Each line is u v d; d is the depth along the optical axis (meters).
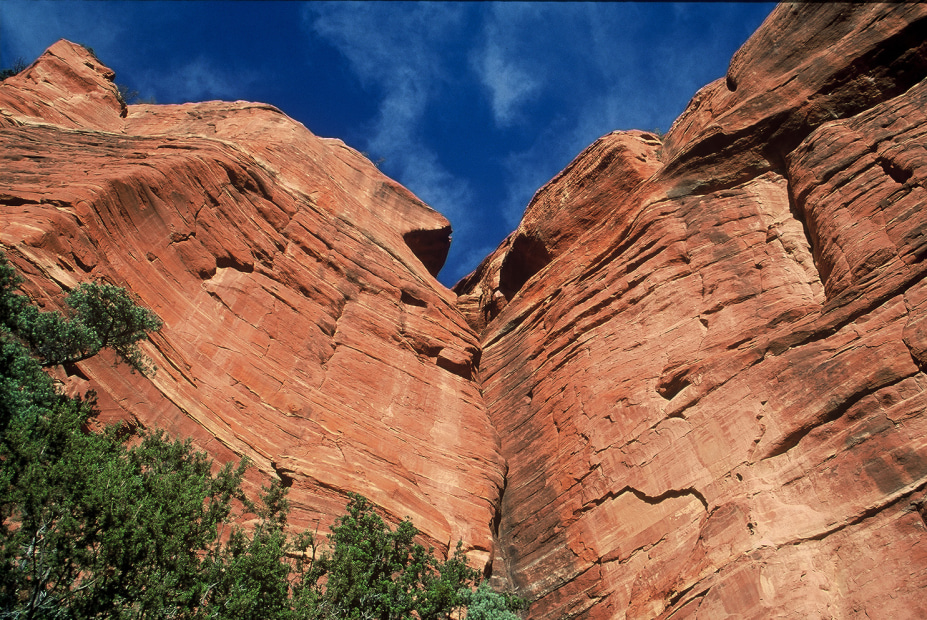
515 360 33.53
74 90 36.22
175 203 25.80
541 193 37.94
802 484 19.03
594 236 32.94
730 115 28.95
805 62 28.23
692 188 29.41
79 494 13.36
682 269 27.41
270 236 29.50
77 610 12.33
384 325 31.48
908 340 18.88
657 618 19.59
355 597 16.64
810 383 20.31
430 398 30.19
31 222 20.72
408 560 18.83
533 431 29.75
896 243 20.98
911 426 17.84
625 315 28.48
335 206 34.91
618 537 22.95
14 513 13.22
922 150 22.44
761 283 24.64
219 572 15.06
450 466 27.88
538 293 34.75
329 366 27.72
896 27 26.12
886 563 16.55
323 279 30.67
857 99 26.58
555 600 23.73
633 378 25.86
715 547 19.23
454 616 20.11
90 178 23.88
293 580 18.39
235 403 23.20
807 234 25.16
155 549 13.81
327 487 22.86
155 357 21.77
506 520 27.94
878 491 17.61
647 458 23.33
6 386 14.58
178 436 20.88
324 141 39.50
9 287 16.86
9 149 26.73
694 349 24.53
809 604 16.69
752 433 20.77
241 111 38.38
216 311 25.03
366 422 26.77
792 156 27.03
